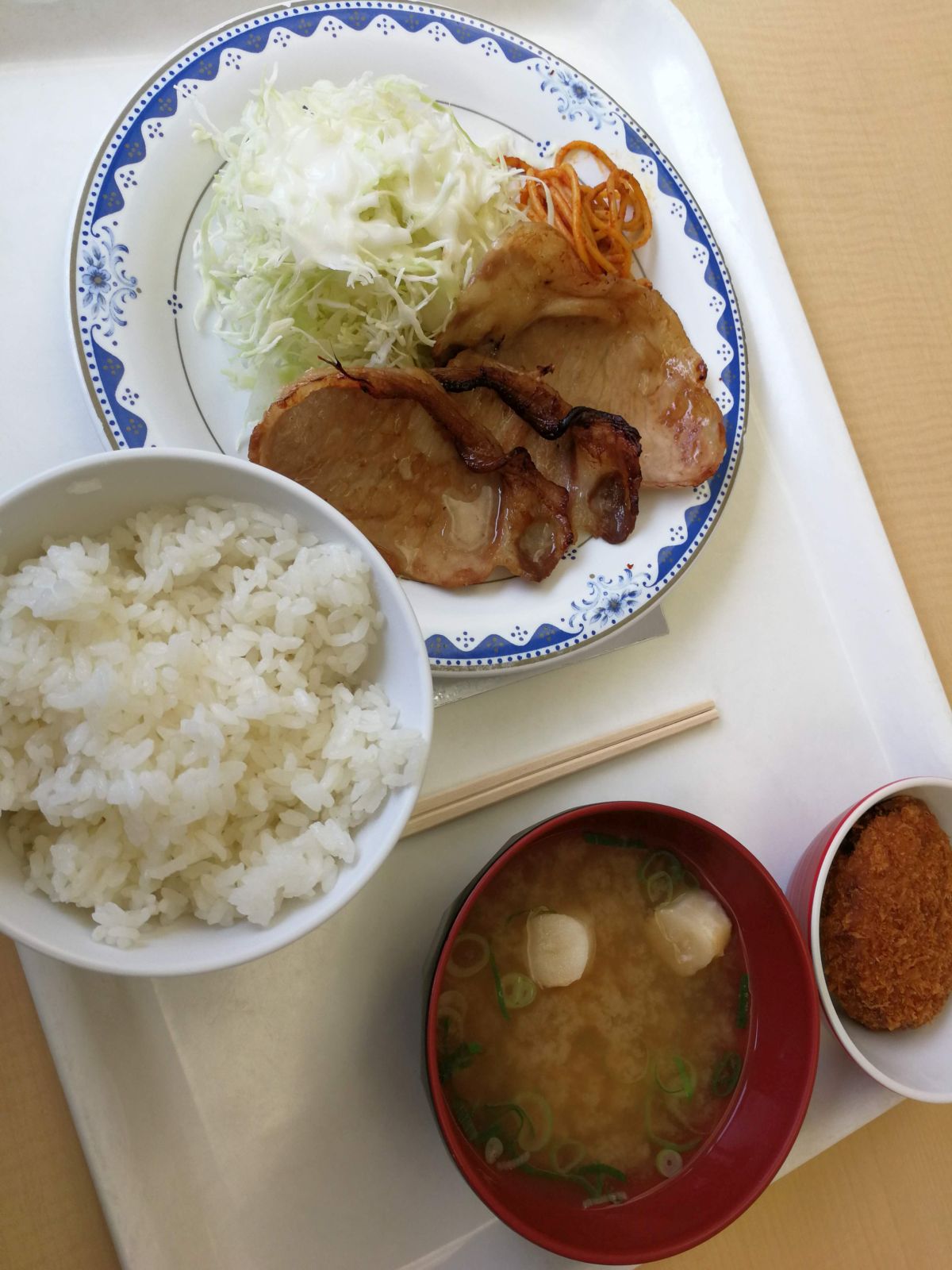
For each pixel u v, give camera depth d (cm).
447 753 34
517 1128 32
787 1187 36
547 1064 32
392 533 34
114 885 24
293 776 26
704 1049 33
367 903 32
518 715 35
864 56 46
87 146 35
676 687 37
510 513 35
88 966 22
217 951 24
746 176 41
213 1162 29
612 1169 32
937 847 35
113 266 32
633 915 34
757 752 37
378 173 34
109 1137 28
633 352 38
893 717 39
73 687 24
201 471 25
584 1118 32
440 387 34
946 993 34
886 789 34
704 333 39
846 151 45
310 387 31
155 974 22
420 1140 31
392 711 26
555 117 39
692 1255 35
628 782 36
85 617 25
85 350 31
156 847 25
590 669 36
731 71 44
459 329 35
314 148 34
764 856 37
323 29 36
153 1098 29
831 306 43
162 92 33
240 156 34
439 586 34
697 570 38
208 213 34
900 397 44
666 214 39
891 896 34
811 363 41
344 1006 31
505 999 33
